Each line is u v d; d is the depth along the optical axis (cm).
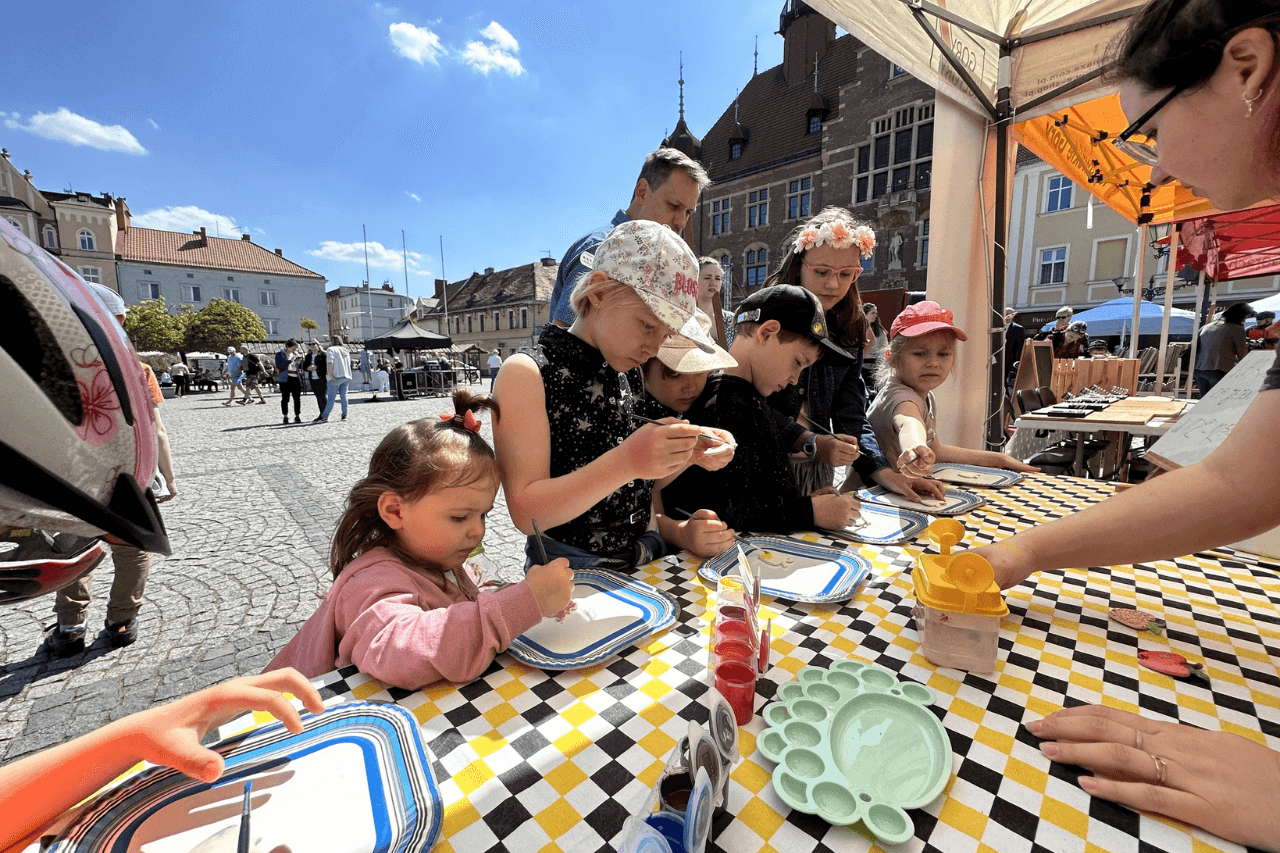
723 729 55
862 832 54
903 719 68
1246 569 115
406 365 2077
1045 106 319
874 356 477
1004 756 63
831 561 122
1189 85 67
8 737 195
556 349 124
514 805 57
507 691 77
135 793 56
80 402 46
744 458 152
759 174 2648
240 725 69
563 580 86
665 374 171
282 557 363
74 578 88
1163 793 54
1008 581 91
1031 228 2136
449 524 100
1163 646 87
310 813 54
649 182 243
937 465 221
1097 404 420
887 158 2206
